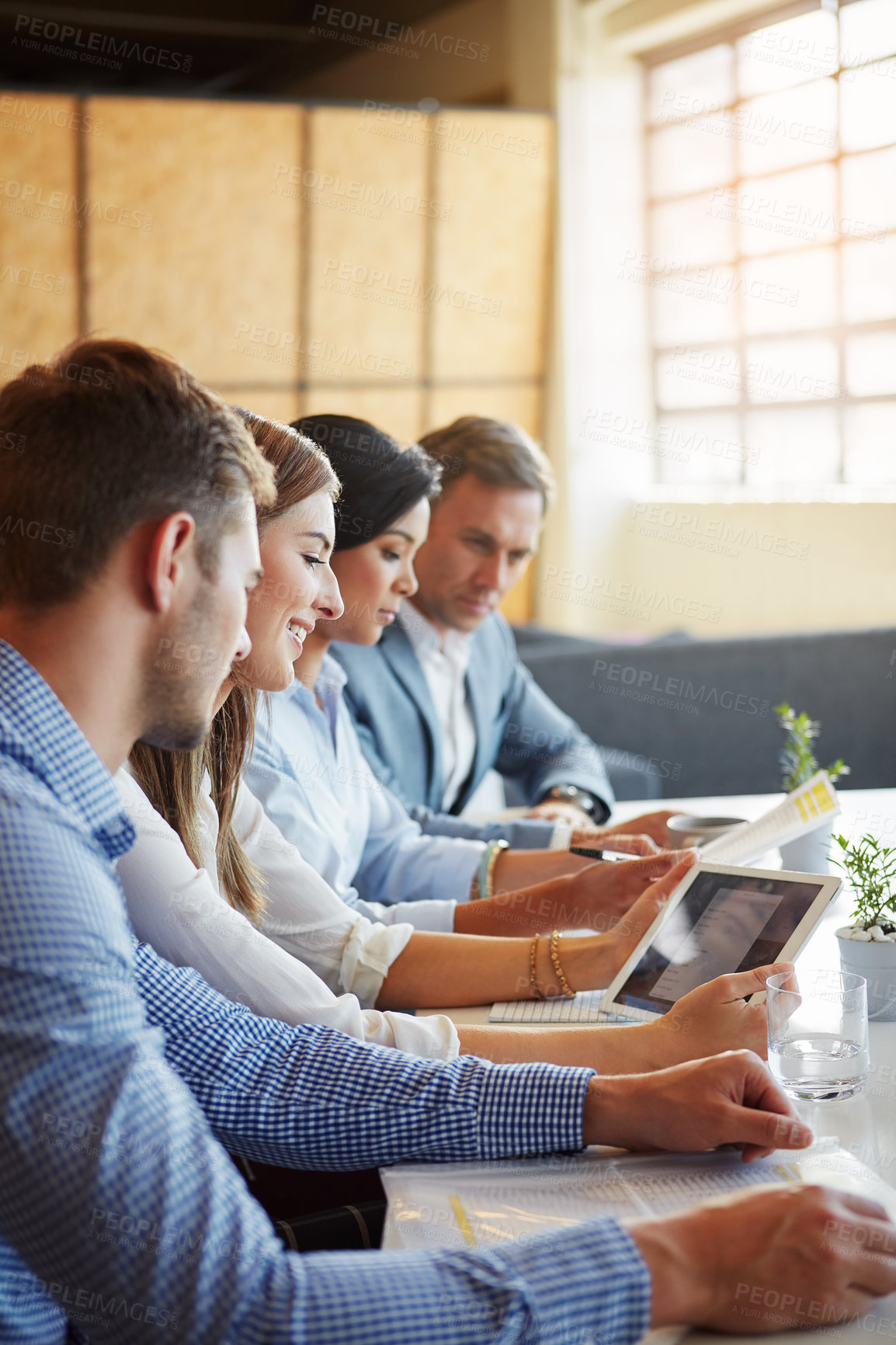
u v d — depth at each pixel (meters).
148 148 5.67
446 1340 0.68
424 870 1.85
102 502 0.76
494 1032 1.18
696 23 5.94
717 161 6.07
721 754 3.88
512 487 2.23
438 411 6.60
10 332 5.67
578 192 6.49
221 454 0.79
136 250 5.77
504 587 2.30
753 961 1.23
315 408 6.33
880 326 5.29
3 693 0.76
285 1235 1.00
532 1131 0.99
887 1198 0.88
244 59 8.66
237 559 0.81
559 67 6.37
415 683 2.23
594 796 2.40
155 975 1.05
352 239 6.18
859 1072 1.06
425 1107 1.01
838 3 5.29
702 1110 0.97
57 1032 0.69
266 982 1.21
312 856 1.60
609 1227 0.75
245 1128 1.02
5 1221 0.70
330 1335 0.68
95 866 0.76
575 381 6.64
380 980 1.40
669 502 6.41
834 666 3.88
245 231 5.95
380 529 1.85
